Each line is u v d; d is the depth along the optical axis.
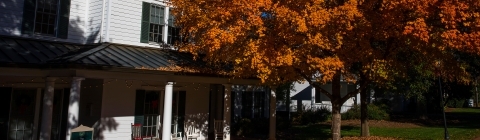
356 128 22.16
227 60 10.91
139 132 13.94
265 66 9.50
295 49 9.80
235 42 9.94
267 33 9.88
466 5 8.66
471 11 8.92
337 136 12.08
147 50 13.49
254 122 19.78
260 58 9.31
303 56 9.77
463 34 9.09
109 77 10.93
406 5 8.63
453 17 8.52
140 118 14.26
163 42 14.38
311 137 17.94
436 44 9.48
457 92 27.81
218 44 9.30
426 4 8.49
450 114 33.69
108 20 13.01
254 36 10.42
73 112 10.18
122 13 13.38
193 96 16.19
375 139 14.98
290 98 31.16
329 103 31.55
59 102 13.29
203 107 16.55
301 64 10.00
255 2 9.09
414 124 24.19
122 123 13.55
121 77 11.17
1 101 11.78
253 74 10.98
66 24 12.89
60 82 13.13
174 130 15.36
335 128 12.13
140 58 11.86
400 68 10.82
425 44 9.62
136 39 13.69
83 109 13.38
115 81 13.40
